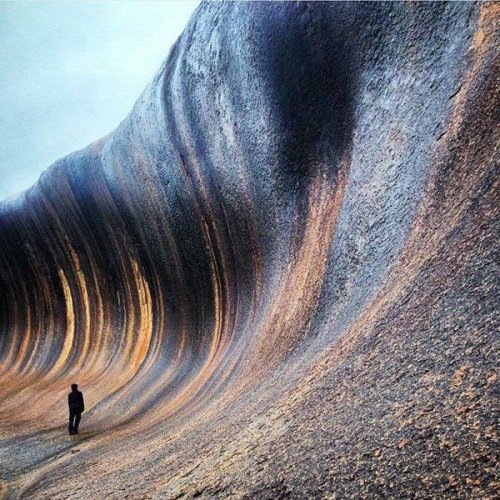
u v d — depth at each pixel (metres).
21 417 17.84
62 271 26.52
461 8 6.08
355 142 8.21
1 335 33.16
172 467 4.87
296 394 4.36
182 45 13.75
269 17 9.62
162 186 15.81
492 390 2.40
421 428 2.51
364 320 4.71
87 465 7.85
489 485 1.90
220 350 12.16
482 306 3.06
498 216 3.63
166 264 17.48
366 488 2.35
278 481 2.92
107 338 22.72
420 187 5.61
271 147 10.55
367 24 7.75
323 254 7.86
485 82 5.07
